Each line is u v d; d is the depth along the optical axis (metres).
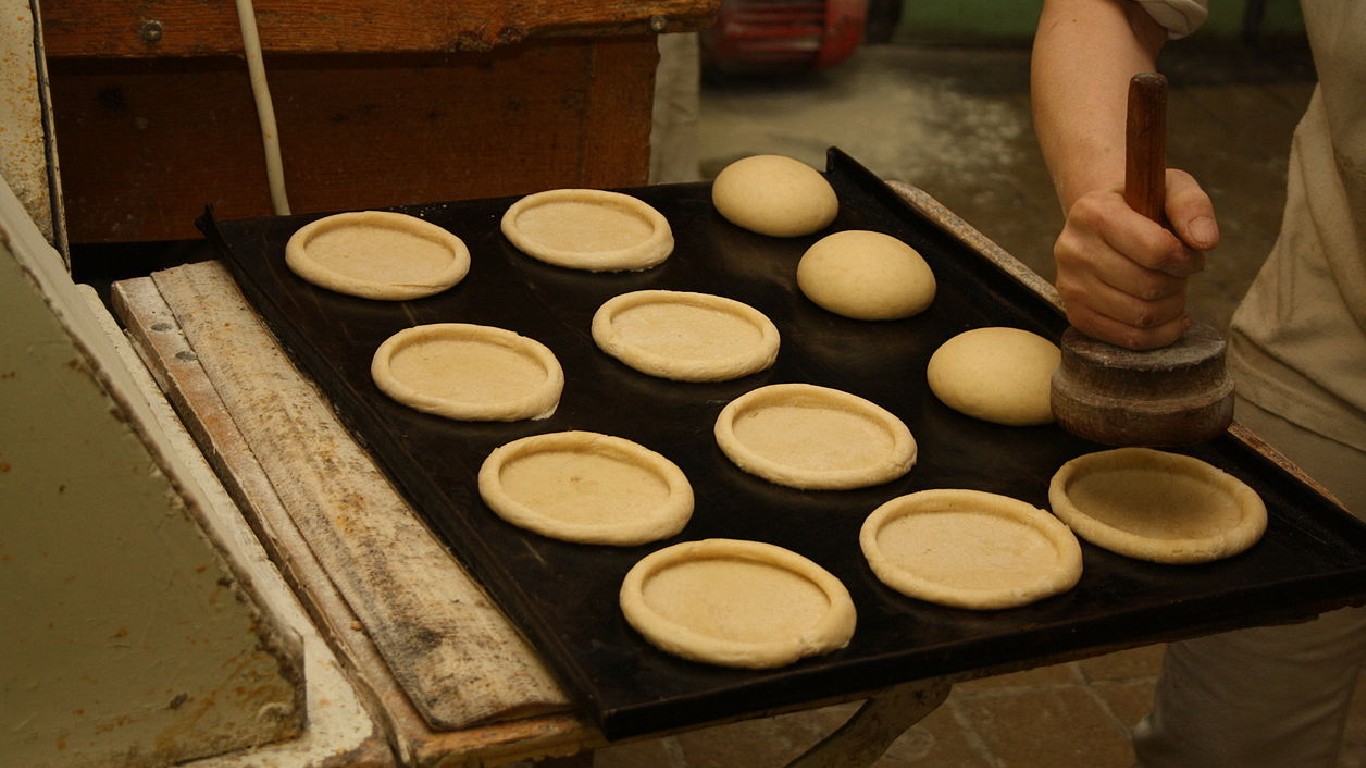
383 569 1.22
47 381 0.91
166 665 1.00
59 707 0.98
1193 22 1.74
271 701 1.04
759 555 1.29
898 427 1.53
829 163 2.23
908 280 1.78
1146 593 1.28
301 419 1.45
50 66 1.86
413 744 1.04
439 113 2.12
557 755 1.10
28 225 1.23
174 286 1.71
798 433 1.54
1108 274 1.26
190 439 1.40
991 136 5.71
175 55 1.82
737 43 5.90
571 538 1.29
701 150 5.35
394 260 1.77
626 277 1.83
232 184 2.06
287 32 1.86
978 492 1.41
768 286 1.85
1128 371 1.27
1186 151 5.65
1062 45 1.68
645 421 1.54
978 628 1.22
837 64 6.09
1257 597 1.23
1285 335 1.90
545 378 1.57
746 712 1.09
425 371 1.56
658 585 1.25
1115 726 2.84
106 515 0.94
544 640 1.10
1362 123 1.65
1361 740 2.74
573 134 2.23
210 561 0.98
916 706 1.38
